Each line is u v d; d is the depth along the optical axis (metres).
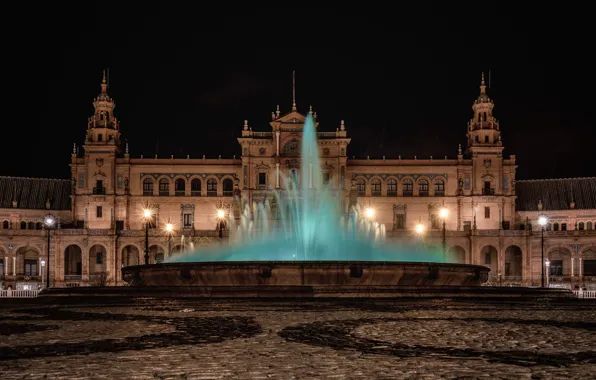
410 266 43.97
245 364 18.28
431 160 145.88
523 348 21.14
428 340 22.91
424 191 146.00
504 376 16.58
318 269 42.84
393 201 145.25
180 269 44.81
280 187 141.75
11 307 39.28
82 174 142.50
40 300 42.38
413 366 17.91
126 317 31.38
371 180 146.12
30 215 142.00
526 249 136.88
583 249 133.62
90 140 142.88
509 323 28.36
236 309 35.41
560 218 144.12
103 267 138.75
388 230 142.62
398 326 27.05
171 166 144.38
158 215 143.62
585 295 77.00
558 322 28.95
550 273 138.50
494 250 142.38
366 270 43.28
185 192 144.25
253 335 24.30
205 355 19.77
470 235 137.75
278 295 41.22
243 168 142.50
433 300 40.28
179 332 25.25
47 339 23.48
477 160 144.50
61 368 17.78
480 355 19.72
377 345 21.73
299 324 27.78
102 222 141.62
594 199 142.75
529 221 140.38
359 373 16.98
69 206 145.88
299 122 143.50
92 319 30.53
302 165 142.25
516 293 43.22
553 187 148.12
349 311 34.00
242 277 43.31
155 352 20.36
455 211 144.88
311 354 19.89
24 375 16.86
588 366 17.94
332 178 143.25
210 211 143.88
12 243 132.88
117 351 20.58
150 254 136.50
